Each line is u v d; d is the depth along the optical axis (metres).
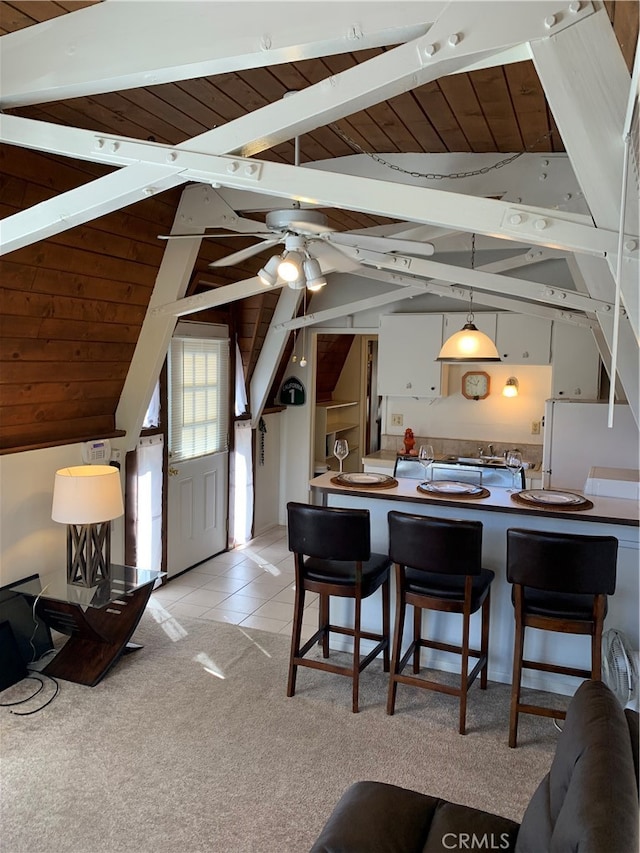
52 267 3.18
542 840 1.49
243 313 5.70
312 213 2.86
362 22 1.65
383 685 3.42
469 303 5.57
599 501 3.43
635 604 3.15
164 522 4.91
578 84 1.51
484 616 3.25
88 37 2.00
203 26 1.85
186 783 2.59
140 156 2.02
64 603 3.30
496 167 3.25
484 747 2.87
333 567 3.27
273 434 6.65
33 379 3.48
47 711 3.11
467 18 1.55
